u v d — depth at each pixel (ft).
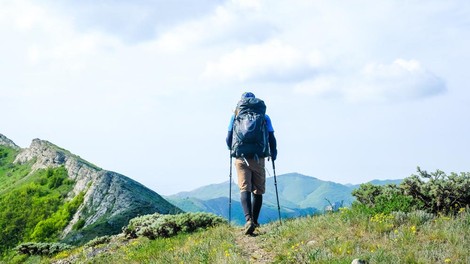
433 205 29.84
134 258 34.78
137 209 225.15
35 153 400.47
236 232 35.12
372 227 26.66
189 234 40.42
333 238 26.18
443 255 20.80
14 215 278.26
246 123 31.83
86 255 47.19
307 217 33.35
